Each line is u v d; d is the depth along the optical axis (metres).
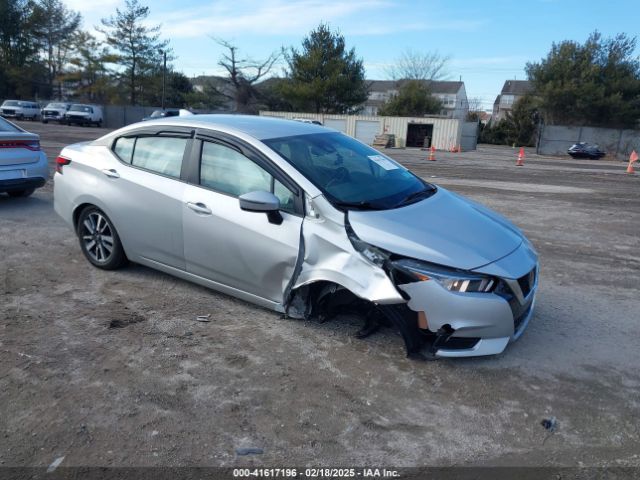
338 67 50.50
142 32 56.31
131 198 4.72
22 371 3.43
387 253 3.51
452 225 3.87
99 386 3.30
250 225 4.01
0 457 2.67
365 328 4.02
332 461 2.74
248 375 3.49
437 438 2.95
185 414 3.07
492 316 3.44
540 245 7.24
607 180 17.38
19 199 8.46
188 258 4.46
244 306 4.52
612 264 6.39
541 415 3.19
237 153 4.23
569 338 4.22
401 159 26.81
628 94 49.50
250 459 2.72
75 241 6.27
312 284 3.94
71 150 5.39
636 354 3.99
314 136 4.64
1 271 5.20
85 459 2.68
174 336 3.98
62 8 61.84
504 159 31.72
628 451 2.89
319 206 3.78
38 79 60.84
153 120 4.90
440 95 103.69
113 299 4.61
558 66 50.28
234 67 55.09
